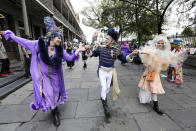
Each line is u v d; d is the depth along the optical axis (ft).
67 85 12.20
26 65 13.19
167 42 7.00
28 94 9.81
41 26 36.99
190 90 10.49
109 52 6.63
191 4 18.90
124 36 52.37
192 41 22.25
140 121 6.34
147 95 7.82
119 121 6.36
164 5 20.63
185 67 20.76
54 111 6.32
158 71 7.10
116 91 7.41
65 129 5.79
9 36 5.80
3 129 5.80
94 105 8.09
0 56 12.98
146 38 33.27
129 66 22.67
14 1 20.43
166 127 5.88
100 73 7.00
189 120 6.41
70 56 6.44
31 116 6.85
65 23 46.32
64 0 36.94
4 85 10.87
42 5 20.52
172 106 7.86
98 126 5.98
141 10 27.02
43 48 5.44
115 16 34.81
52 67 6.11
